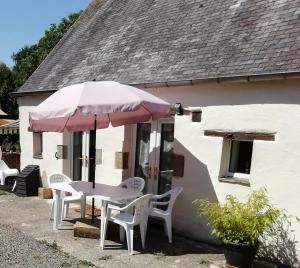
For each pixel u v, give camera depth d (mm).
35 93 11867
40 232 7613
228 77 6820
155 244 7180
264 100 6543
